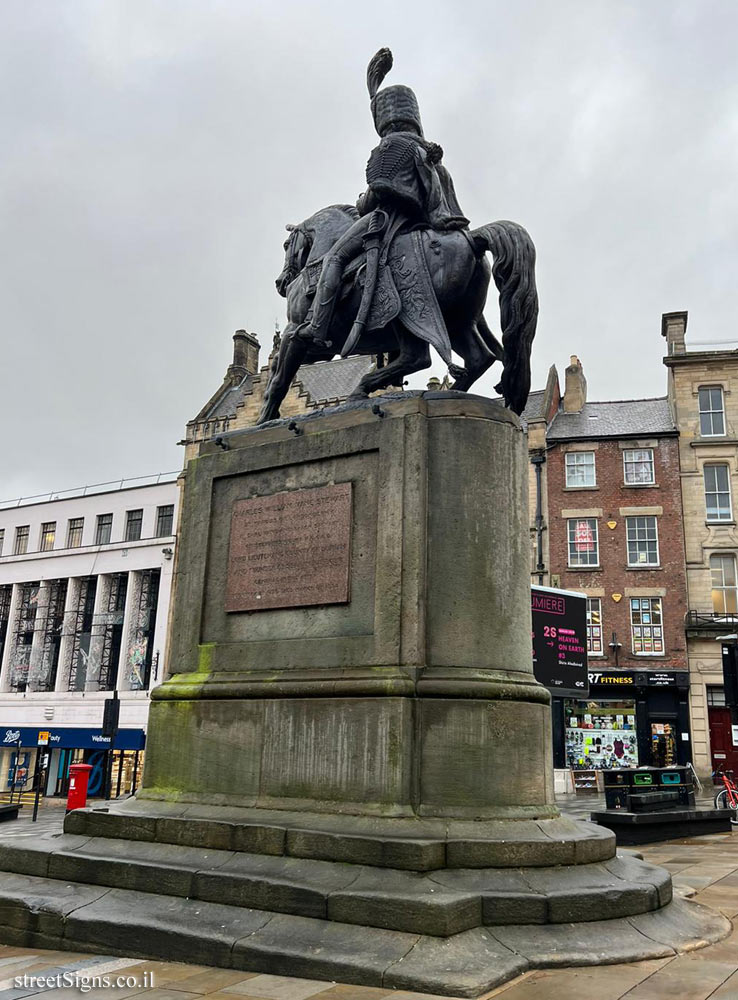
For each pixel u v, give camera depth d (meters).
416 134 8.08
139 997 4.23
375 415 6.87
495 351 8.05
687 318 34.78
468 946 4.59
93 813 6.64
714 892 6.88
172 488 39.34
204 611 7.43
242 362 41.62
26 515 44.34
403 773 5.70
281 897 5.14
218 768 6.60
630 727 30.83
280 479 7.30
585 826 6.27
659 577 31.83
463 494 6.47
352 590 6.56
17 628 43.06
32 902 5.63
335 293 7.72
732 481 32.31
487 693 5.95
